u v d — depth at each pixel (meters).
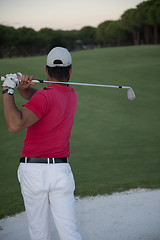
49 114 1.93
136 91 21.94
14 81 1.88
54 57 2.07
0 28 92.81
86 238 3.17
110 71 29.64
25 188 2.03
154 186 4.74
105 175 7.02
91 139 12.02
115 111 16.80
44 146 1.99
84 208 3.94
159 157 9.22
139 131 13.16
